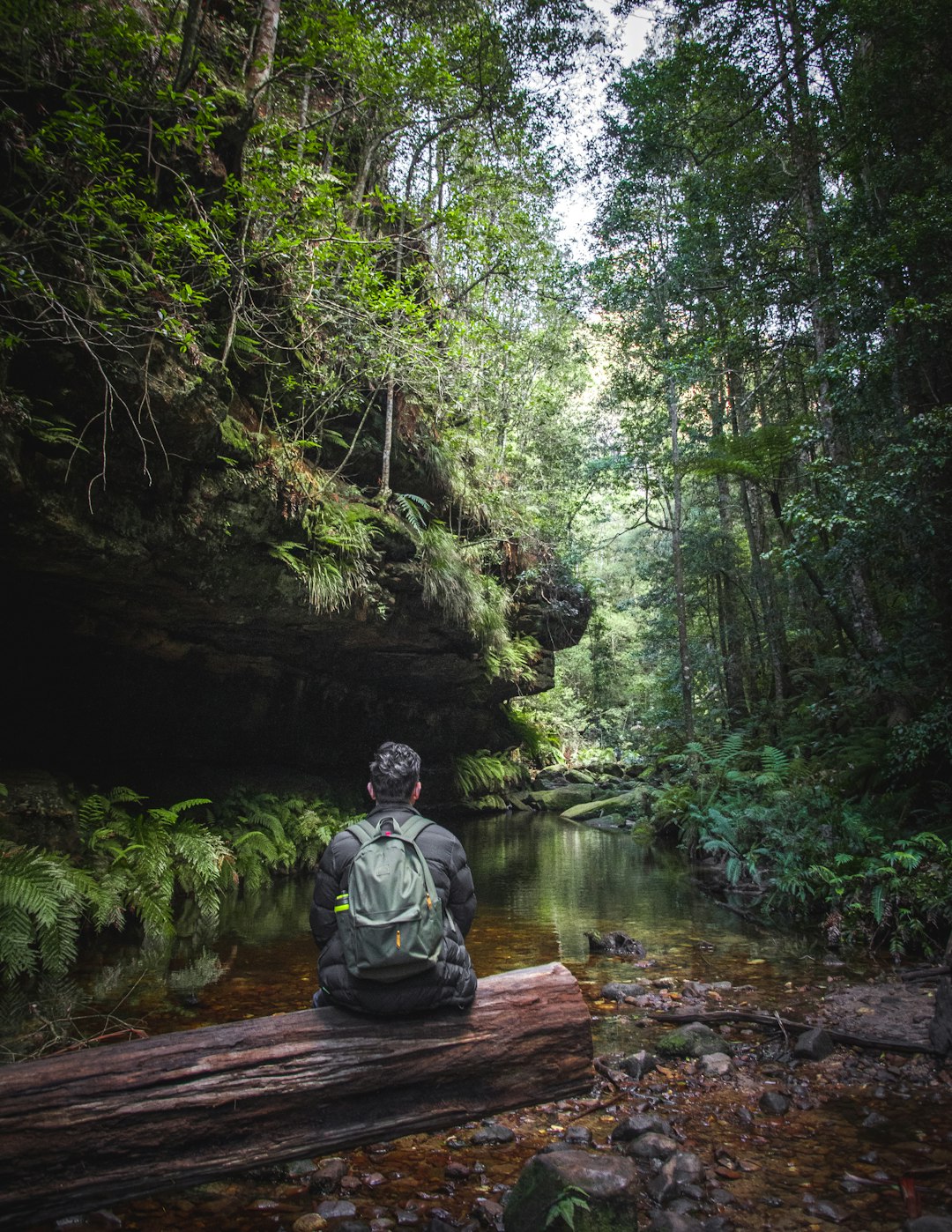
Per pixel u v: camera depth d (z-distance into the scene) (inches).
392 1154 118.3
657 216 599.8
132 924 263.7
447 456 437.4
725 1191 105.9
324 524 315.3
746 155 535.8
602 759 984.3
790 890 287.4
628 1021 178.7
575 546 714.2
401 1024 108.8
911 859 249.9
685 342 609.0
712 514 824.9
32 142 179.5
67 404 199.2
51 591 259.1
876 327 356.2
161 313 199.2
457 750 648.4
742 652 757.3
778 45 470.9
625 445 692.7
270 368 291.9
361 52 250.7
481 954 236.2
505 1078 113.9
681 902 320.8
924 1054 156.5
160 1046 99.9
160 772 372.8
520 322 653.9
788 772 416.5
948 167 353.7
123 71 197.8
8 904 191.8
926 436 302.5
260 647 363.9
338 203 280.4
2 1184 89.1
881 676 380.8
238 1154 99.4
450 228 346.6
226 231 224.7
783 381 646.5
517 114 390.3
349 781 502.3
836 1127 126.3
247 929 267.4
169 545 248.8
